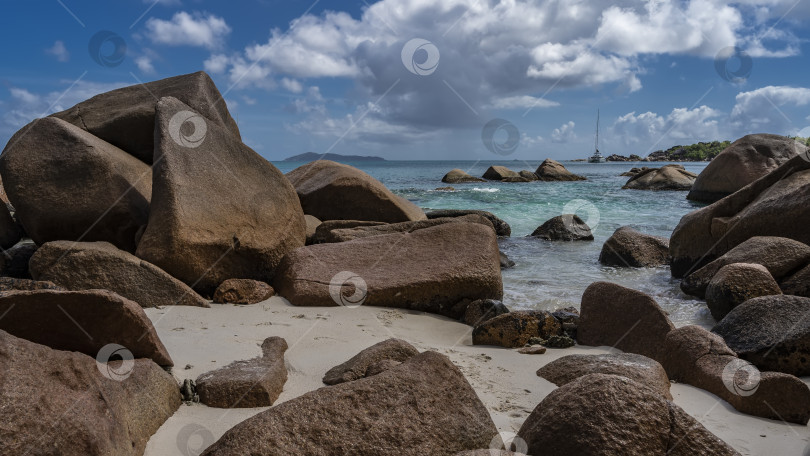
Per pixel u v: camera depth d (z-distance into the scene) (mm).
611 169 63531
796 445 3150
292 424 2406
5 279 4738
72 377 2379
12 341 2303
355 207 10734
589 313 5297
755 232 8234
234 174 6980
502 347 5051
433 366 2871
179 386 3277
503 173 33031
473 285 6188
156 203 6273
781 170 8828
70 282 5555
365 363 3594
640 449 2398
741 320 5078
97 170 6848
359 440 2436
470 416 2736
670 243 9258
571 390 2707
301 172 12219
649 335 4773
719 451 2398
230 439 2328
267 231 6875
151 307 5496
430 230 7070
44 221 6707
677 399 3852
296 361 4016
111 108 8125
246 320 5191
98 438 2201
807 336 4570
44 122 7176
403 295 6094
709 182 19109
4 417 2037
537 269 9266
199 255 6180
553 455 2521
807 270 6438
